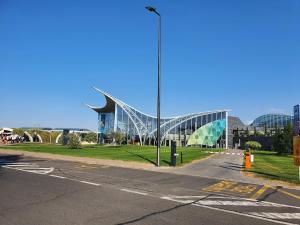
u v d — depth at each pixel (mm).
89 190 13008
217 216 9547
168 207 10469
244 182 17125
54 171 18938
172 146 24922
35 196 11539
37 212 9352
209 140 93125
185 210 10148
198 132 92938
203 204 11094
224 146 93812
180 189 14086
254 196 13117
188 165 25719
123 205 10547
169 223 8625
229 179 18109
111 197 11773
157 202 11188
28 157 29953
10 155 32219
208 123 93625
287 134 49344
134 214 9430
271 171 22719
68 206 10172
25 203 10430
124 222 8562
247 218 9445
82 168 21172
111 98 86000
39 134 101125
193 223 8711
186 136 92250
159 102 25375
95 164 24281
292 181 17609
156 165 24688
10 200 10805
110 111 93062
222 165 26812
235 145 104438
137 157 31938
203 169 23078
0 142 79875
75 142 49219
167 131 90625
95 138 81438
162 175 18891
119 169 21344
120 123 87500
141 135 88438
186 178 17906
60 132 103812
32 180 15211
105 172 19344
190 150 54406
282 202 12031
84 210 9719
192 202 11352
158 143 24641
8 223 8211
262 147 93062
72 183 14641
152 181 16266
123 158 30359
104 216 9094
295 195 13625
